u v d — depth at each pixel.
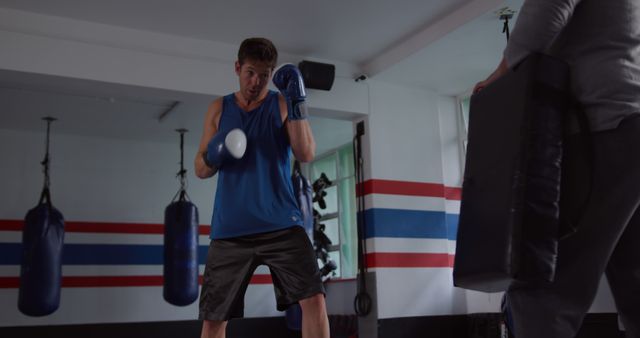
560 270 1.17
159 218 6.75
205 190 7.06
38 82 4.23
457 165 5.54
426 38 4.47
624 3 1.24
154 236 6.68
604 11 1.24
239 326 6.67
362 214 5.03
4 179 6.13
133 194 6.68
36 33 4.11
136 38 4.39
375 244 4.88
